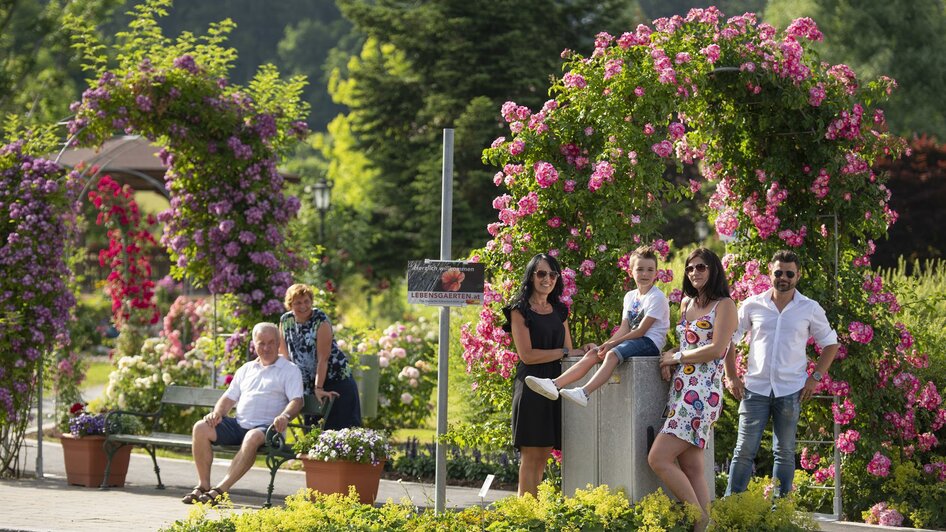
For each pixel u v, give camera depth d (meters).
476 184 33.56
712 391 7.93
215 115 13.69
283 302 14.15
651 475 8.09
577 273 9.70
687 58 9.98
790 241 10.88
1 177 12.89
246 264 14.19
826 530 9.75
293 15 79.25
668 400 8.05
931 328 11.82
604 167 9.55
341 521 7.70
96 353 31.08
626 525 7.51
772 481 8.81
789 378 9.34
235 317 14.23
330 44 75.88
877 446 10.73
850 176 10.68
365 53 42.12
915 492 10.59
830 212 10.91
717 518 7.75
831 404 11.01
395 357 16.03
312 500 10.09
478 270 8.13
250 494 11.62
